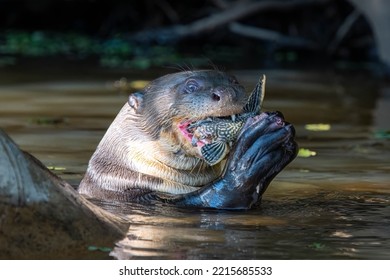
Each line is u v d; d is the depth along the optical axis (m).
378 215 14.77
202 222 14.11
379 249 12.71
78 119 24.78
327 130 23.61
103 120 24.70
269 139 14.96
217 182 15.27
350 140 22.20
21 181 12.13
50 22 50.94
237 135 15.16
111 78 34.16
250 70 36.25
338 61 40.91
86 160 19.31
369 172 18.47
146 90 16.83
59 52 43.41
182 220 14.23
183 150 16.27
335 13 43.59
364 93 30.81
